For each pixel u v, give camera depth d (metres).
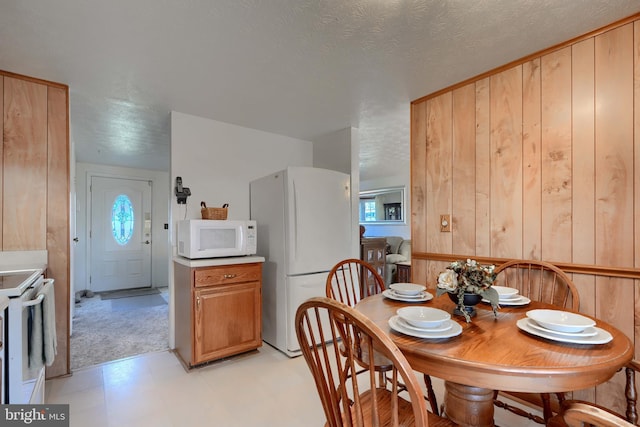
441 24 1.64
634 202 1.58
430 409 1.85
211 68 2.08
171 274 2.81
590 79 1.72
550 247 1.87
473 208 2.24
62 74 2.12
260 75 2.19
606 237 1.67
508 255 2.05
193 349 2.33
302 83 2.31
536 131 1.93
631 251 1.59
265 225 2.99
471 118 2.26
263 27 1.66
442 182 2.44
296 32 1.70
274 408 1.91
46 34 1.68
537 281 1.92
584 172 1.74
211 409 1.89
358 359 1.47
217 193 3.08
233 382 2.21
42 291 1.43
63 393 2.05
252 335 2.61
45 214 2.18
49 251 2.19
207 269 2.40
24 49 1.82
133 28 1.64
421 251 2.58
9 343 1.24
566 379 0.86
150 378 2.27
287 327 2.65
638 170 1.57
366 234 7.13
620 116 1.62
